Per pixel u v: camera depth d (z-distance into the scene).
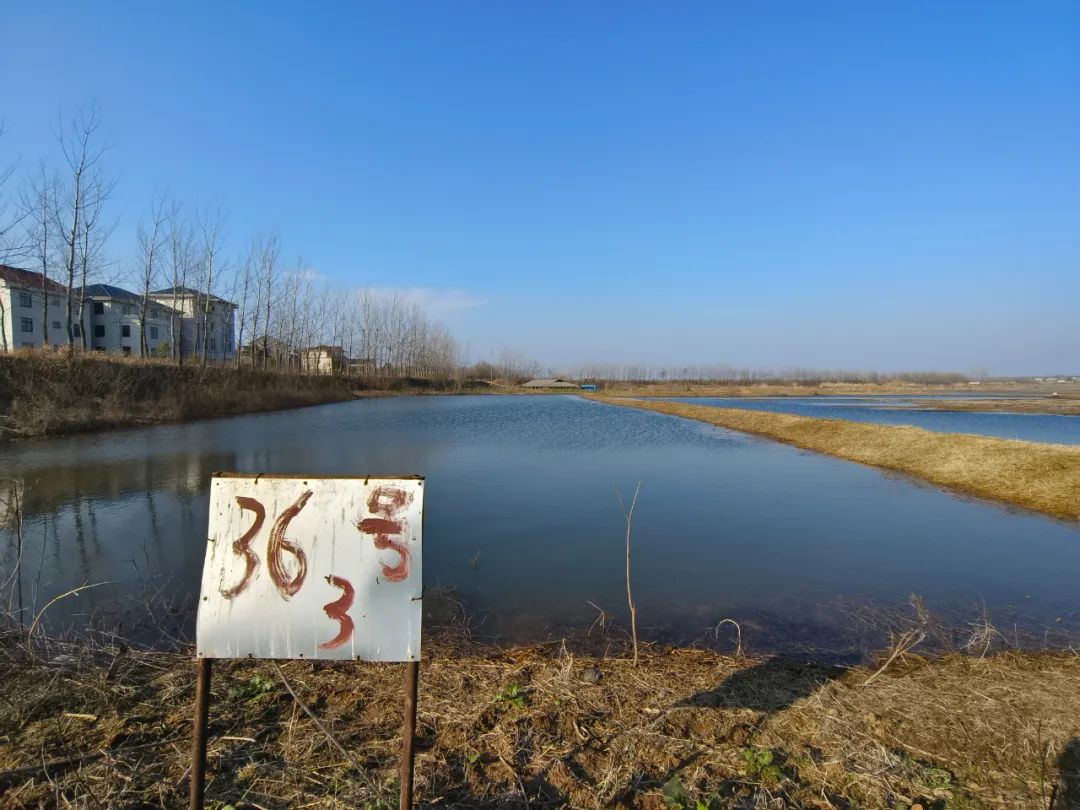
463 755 2.98
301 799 2.62
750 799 2.73
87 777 2.69
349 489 2.29
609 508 10.24
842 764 2.96
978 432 27.06
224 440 18.33
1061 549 7.99
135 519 8.65
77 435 18.39
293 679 3.68
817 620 5.48
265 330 42.28
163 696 3.44
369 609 2.23
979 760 3.03
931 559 7.48
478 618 5.44
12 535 7.85
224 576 2.24
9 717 3.13
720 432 25.28
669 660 4.36
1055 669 4.26
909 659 4.59
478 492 11.58
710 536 8.48
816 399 65.00
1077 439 24.08
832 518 9.72
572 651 4.64
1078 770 2.94
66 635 4.76
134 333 49.53
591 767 2.94
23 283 39.72
